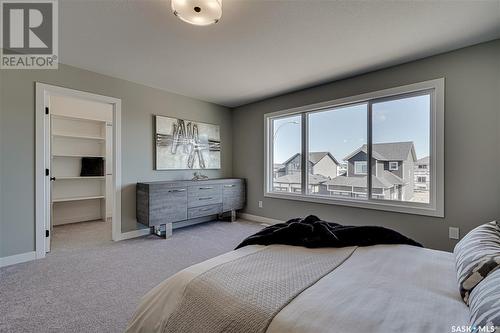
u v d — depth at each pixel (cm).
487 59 237
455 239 254
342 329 72
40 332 152
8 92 256
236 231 386
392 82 296
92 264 256
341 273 113
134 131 357
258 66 298
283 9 190
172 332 97
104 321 163
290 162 416
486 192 238
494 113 233
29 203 268
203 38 234
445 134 259
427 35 227
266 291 94
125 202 348
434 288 101
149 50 258
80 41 240
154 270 242
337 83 346
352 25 211
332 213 355
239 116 489
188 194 374
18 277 225
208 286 101
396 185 301
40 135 275
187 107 424
